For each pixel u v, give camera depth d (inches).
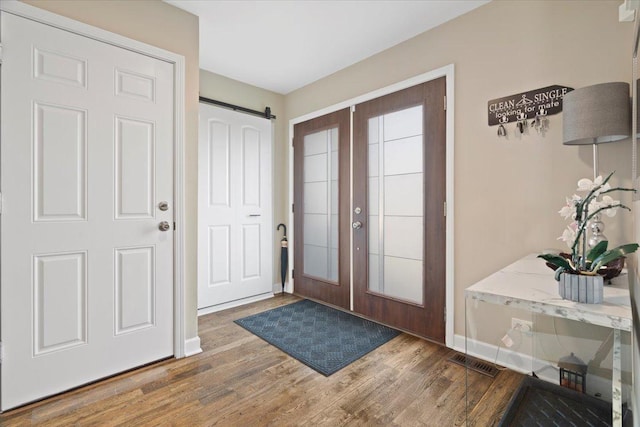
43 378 62.9
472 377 65.5
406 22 87.4
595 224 59.8
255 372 73.7
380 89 102.7
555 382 60.4
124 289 72.9
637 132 40.3
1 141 58.7
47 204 63.4
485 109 79.2
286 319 107.8
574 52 66.0
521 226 73.8
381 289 104.7
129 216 73.4
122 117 72.2
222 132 120.0
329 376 72.1
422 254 93.6
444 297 88.0
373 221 106.5
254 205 130.3
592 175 64.1
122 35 71.7
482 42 79.6
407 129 96.9
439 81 88.5
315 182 128.1
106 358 70.4
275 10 82.2
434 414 59.0
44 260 63.1
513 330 63.9
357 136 110.7
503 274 52.6
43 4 62.1
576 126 55.7
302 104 132.2
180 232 80.8
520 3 73.2
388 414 59.2
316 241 128.4
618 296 40.0
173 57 79.6
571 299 38.2
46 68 62.8
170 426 55.8
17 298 60.5
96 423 56.5
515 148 74.4
